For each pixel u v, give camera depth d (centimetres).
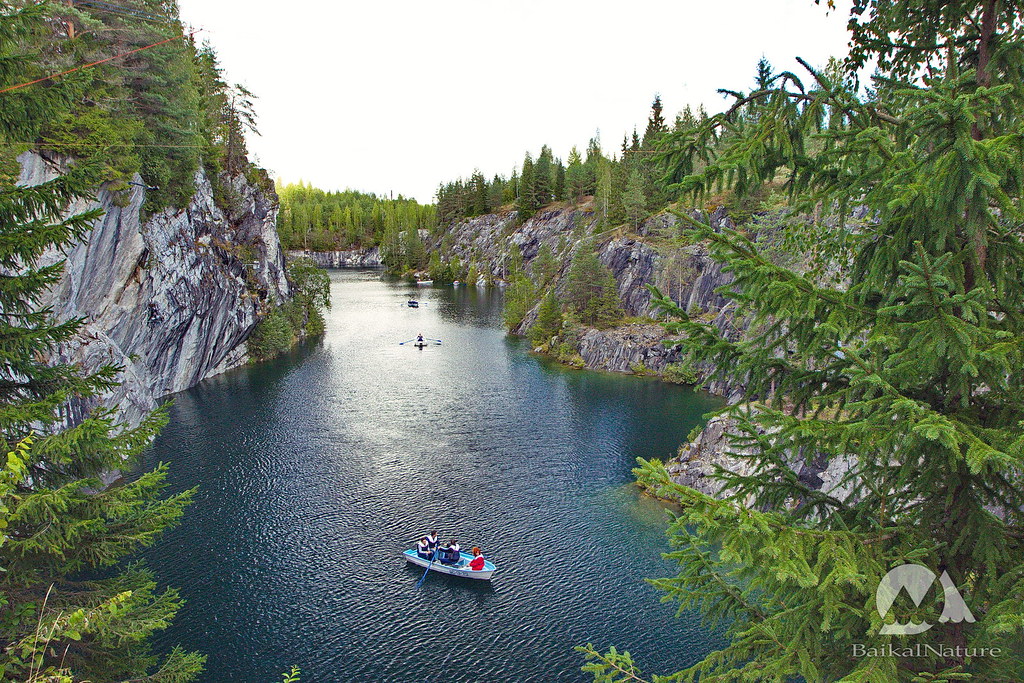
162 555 2925
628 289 8462
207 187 6438
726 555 593
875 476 773
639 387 6081
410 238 18575
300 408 5178
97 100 3878
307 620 2492
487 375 6531
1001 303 705
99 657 1170
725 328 5881
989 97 621
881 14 794
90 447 1085
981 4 716
